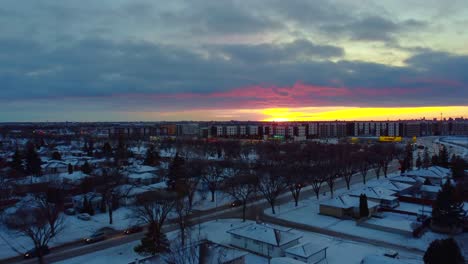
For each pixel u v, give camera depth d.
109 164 123.94
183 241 53.00
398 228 66.88
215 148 198.38
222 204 89.38
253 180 86.94
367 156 130.12
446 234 65.50
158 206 63.06
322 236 64.69
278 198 96.06
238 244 59.47
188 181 94.62
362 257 54.50
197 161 121.38
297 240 57.66
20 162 124.12
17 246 60.62
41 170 123.69
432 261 44.62
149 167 126.44
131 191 90.69
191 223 64.62
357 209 77.19
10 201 82.38
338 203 78.75
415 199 89.81
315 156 140.38
